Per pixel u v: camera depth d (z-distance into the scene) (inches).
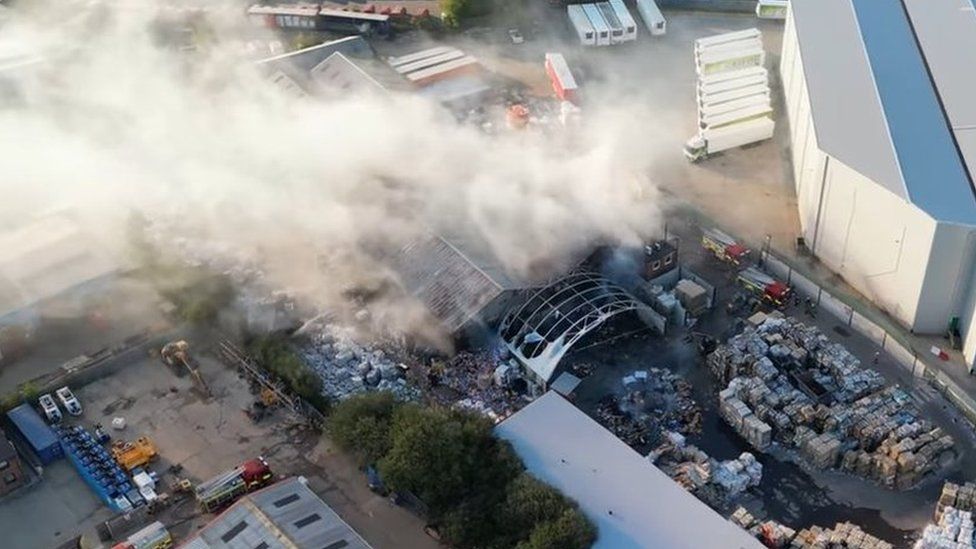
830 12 5073.8
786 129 5280.5
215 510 3425.2
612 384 3833.7
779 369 3821.4
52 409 3777.1
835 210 4170.8
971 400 3624.5
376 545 3262.8
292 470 3548.2
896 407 3631.9
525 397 3791.8
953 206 3730.3
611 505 3191.4
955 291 3826.3
